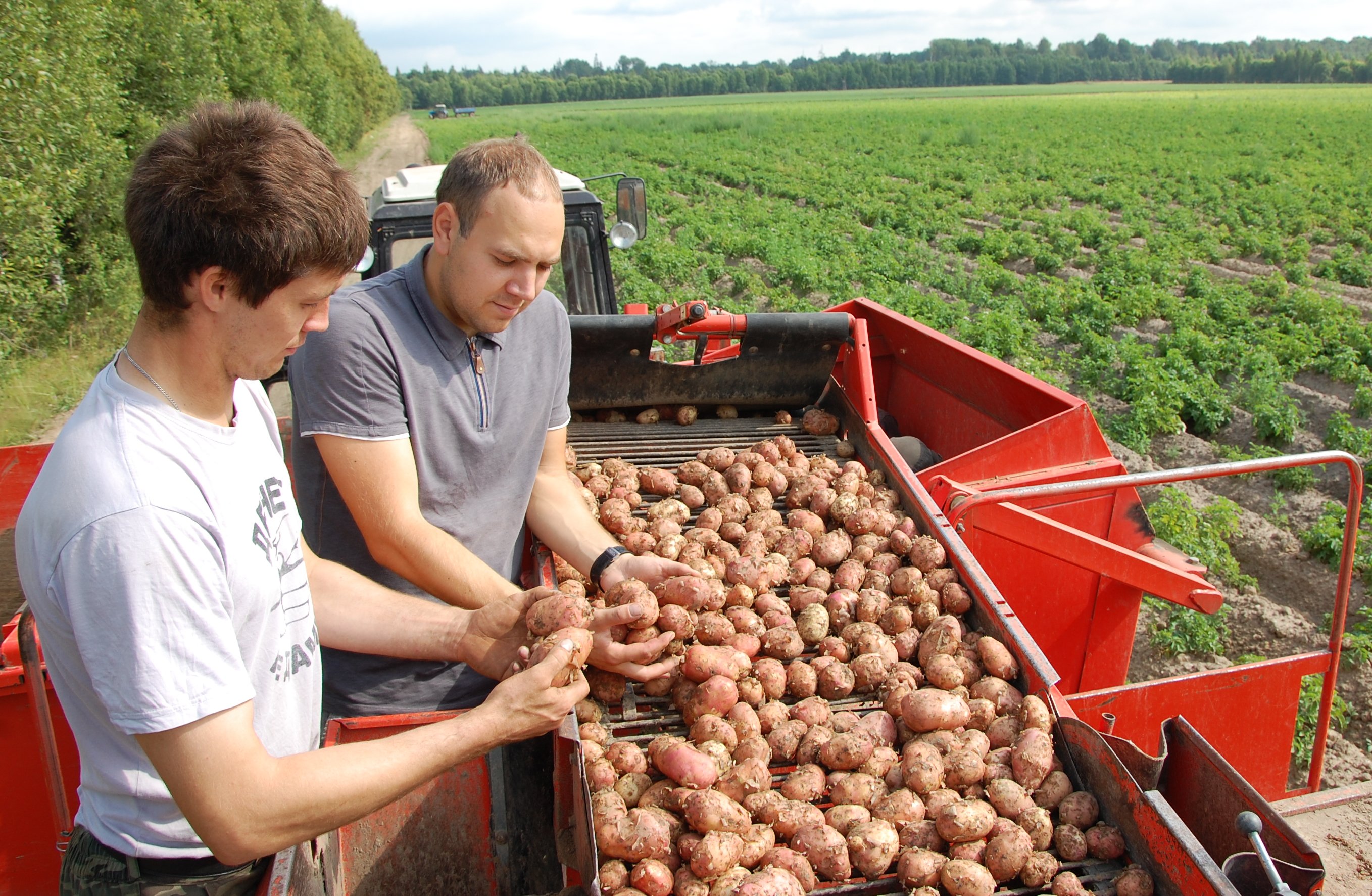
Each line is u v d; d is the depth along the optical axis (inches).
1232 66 6343.5
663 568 122.5
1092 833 99.3
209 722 60.4
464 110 4911.4
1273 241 884.6
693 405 195.9
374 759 69.8
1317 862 85.3
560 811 97.6
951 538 143.6
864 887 98.1
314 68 1686.8
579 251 210.4
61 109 510.0
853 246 874.1
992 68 7066.9
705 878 94.6
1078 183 1401.3
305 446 107.7
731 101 5447.8
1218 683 144.9
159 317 61.3
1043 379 489.1
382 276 107.3
